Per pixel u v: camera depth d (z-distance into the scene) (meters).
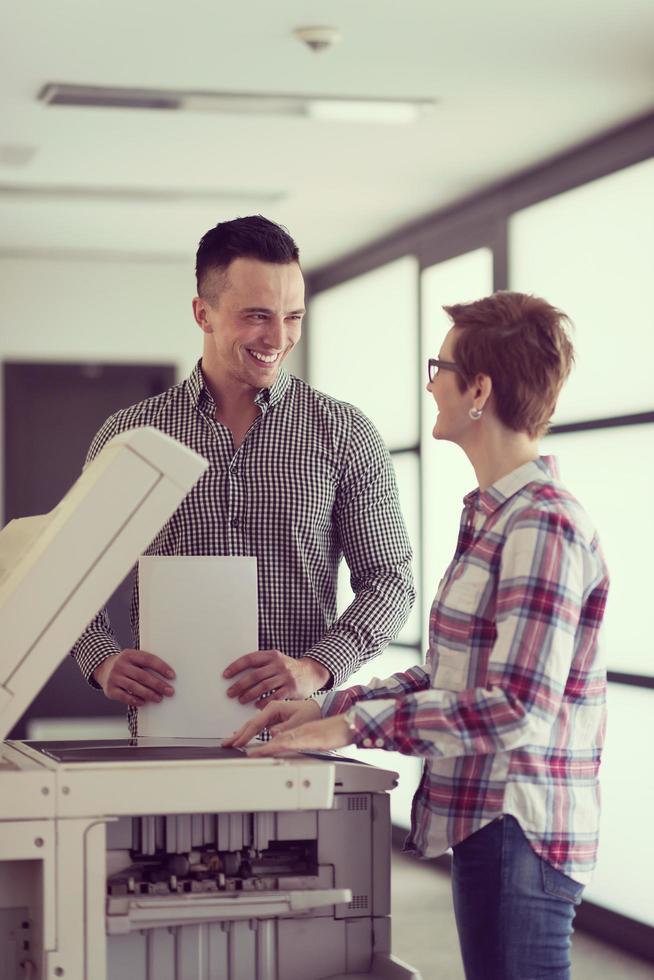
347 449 2.17
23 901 1.49
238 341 2.05
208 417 2.16
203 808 1.46
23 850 1.41
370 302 6.25
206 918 1.48
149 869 1.56
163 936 1.51
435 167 4.86
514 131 4.39
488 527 1.62
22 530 1.81
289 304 2.06
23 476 7.37
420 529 5.57
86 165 4.91
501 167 4.83
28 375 6.97
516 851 1.56
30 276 6.92
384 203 5.43
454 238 5.42
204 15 3.41
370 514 2.19
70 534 1.49
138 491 1.50
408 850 1.68
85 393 7.63
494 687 1.50
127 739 1.85
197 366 2.21
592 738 1.62
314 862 1.61
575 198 4.56
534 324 1.64
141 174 5.05
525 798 1.56
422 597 5.54
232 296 2.04
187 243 6.51
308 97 4.09
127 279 7.02
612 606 4.26
